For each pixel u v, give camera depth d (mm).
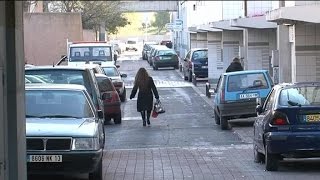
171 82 46969
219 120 23453
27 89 13195
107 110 24188
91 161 11352
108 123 25203
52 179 12680
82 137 11391
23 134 9344
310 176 12484
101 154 11859
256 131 14312
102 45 35219
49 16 46375
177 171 13688
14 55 8766
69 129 11508
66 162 11258
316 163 14383
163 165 14672
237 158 15648
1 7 8438
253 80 22266
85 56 34781
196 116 27094
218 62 44344
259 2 38281
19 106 9000
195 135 21047
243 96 22016
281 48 25672
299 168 13633
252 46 34781
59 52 46406
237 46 41250
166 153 16906
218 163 14828
